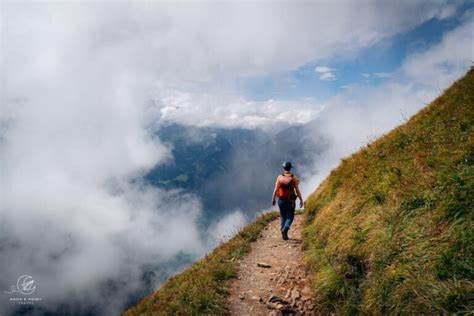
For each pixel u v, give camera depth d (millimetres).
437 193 6266
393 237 6227
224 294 8320
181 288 9445
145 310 10109
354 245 7133
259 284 8680
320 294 6980
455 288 4297
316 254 8570
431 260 5062
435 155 7824
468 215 5137
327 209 10617
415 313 4508
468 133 7863
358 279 6418
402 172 8195
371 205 7941
